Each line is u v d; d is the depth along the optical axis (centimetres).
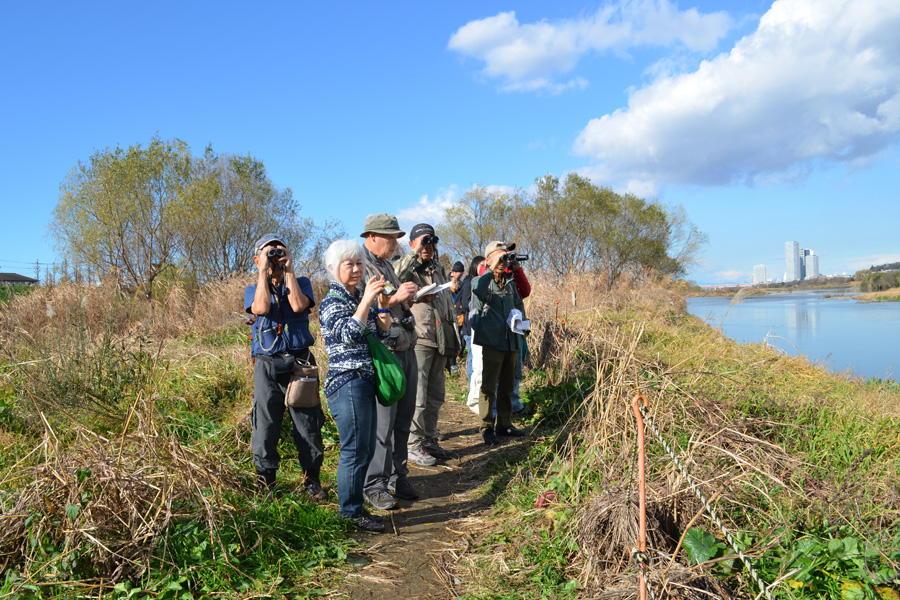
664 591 242
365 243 439
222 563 297
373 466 411
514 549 335
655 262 3316
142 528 301
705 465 338
